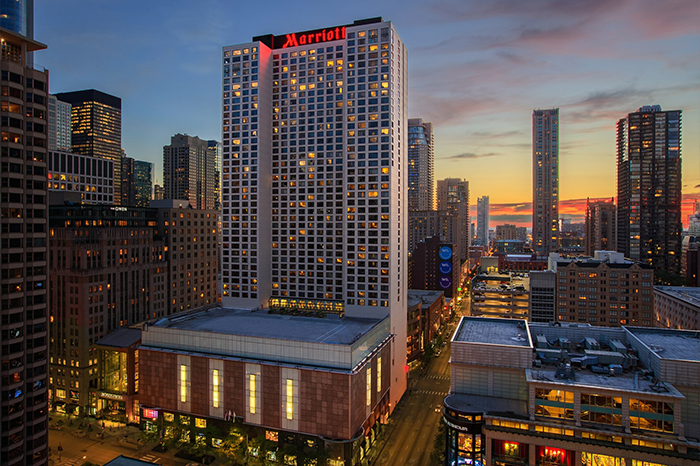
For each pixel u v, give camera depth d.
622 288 191.12
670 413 81.38
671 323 193.00
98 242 155.25
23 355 90.62
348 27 157.75
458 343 101.75
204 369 124.00
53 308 150.75
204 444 121.38
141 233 175.25
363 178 152.50
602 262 199.38
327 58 168.12
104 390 143.00
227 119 173.25
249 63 169.88
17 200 90.31
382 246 149.88
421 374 186.38
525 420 87.62
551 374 93.94
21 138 91.38
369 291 151.25
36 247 93.19
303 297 170.62
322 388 111.19
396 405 152.25
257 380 118.06
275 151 175.00
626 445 81.69
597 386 85.81
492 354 99.69
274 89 175.50
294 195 172.12
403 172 165.62
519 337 108.25
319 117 169.00
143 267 175.00
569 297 197.50
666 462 79.44
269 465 112.88
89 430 134.00
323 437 110.44
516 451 88.19
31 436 91.38
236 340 122.88
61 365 148.62
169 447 123.75
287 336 125.50
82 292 145.75
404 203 166.50
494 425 89.50
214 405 122.88
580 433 84.88
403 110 166.12
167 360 129.00
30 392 91.62
